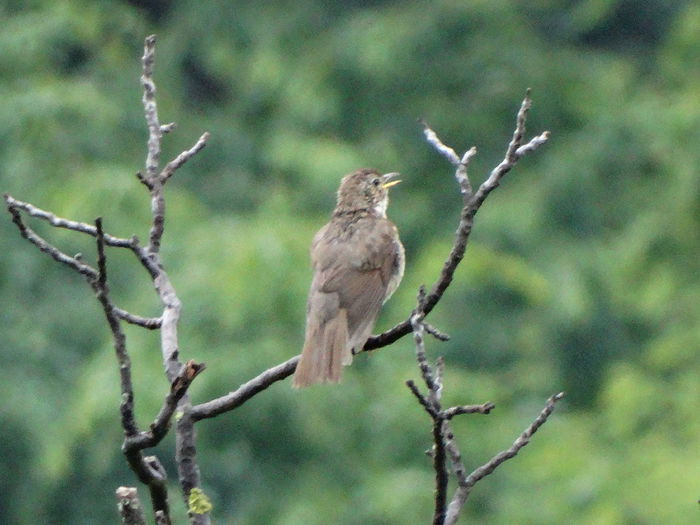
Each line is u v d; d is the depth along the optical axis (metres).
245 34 22.62
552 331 19.14
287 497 15.98
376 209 8.28
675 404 16.62
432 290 5.60
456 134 21.88
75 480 16.53
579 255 19.70
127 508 5.55
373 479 15.87
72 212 17.89
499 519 15.46
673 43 21.28
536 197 20.50
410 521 15.42
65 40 20.92
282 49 22.23
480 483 15.98
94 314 17.98
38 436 16.88
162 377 15.45
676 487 14.92
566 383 19.47
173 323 5.94
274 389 15.86
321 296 7.54
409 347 17.12
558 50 22.84
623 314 19.59
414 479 15.68
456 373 16.80
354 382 16.50
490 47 22.11
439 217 21.00
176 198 17.81
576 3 24.02
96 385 15.76
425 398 5.36
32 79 20.31
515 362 18.84
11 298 17.92
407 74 22.02
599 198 20.72
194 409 5.93
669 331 18.23
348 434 16.28
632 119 21.12
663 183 20.30
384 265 7.79
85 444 16.20
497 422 16.64
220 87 24.56
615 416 16.66
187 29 22.84
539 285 18.59
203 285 15.91
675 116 19.25
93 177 18.03
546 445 16.38
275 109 22.19
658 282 18.77
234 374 15.45
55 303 18.05
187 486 5.85
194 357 15.55
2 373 17.23
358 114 22.06
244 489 16.06
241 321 15.77
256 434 16.08
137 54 22.39
